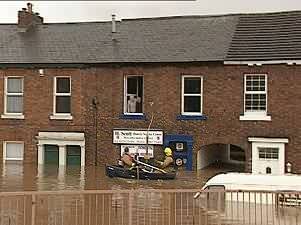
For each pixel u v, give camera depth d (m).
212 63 23.86
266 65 23.19
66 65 25.72
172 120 24.45
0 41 27.94
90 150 25.48
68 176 21.67
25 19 28.69
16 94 26.53
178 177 21.61
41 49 26.97
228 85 23.72
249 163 23.28
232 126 23.62
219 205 13.20
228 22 26.30
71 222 12.89
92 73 25.61
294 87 22.77
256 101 23.48
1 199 15.01
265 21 25.61
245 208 14.76
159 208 14.71
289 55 22.91
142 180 20.64
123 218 13.40
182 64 24.31
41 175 21.91
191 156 24.08
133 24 27.73
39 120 26.09
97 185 19.27
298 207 14.78
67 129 25.80
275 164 22.86
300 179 16.27
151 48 25.56
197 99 24.41
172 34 26.34
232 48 24.22
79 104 25.70
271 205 14.59
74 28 28.42
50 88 26.03
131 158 21.98
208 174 22.59
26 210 14.00
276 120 22.97
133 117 24.98
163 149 24.47
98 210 14.37
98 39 27.14
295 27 24.62
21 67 26.23
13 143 26.44
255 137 23.16
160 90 24.64
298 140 22.59
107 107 25.42
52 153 25.91
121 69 25.27
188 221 13.09
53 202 15.43
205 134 23.98
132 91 25.41
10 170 23.50
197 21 26.95
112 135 25.25
